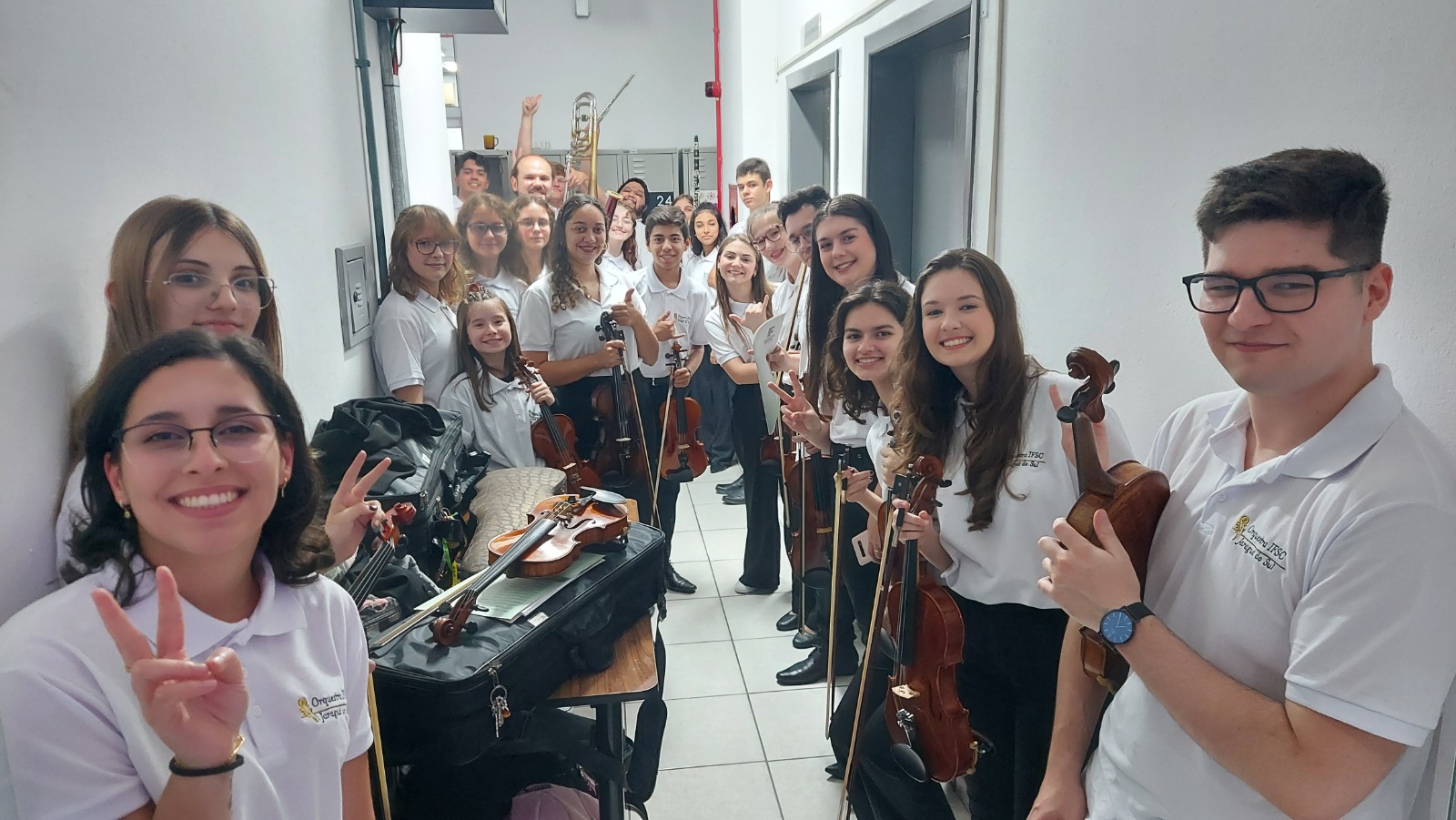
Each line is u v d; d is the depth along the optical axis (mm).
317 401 2205
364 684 1106
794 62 5141
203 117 1579
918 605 1601
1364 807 913
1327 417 946
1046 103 2164
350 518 1396
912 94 3785
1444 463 900
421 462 1978
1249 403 1045
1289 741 878
